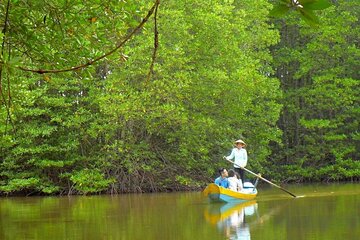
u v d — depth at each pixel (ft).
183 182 82.48
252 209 51.34
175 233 37.01
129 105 74.59
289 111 106.32
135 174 81.92
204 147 82.89
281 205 54.19
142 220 44.73
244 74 81.35
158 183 83.41
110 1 25.25
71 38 26.30
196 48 81.10
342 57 105.09
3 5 24.59
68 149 80.59
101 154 82.43
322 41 101.40
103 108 76.48
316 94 101.76
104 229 39.88
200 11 82.12
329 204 53.47
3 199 75.46
